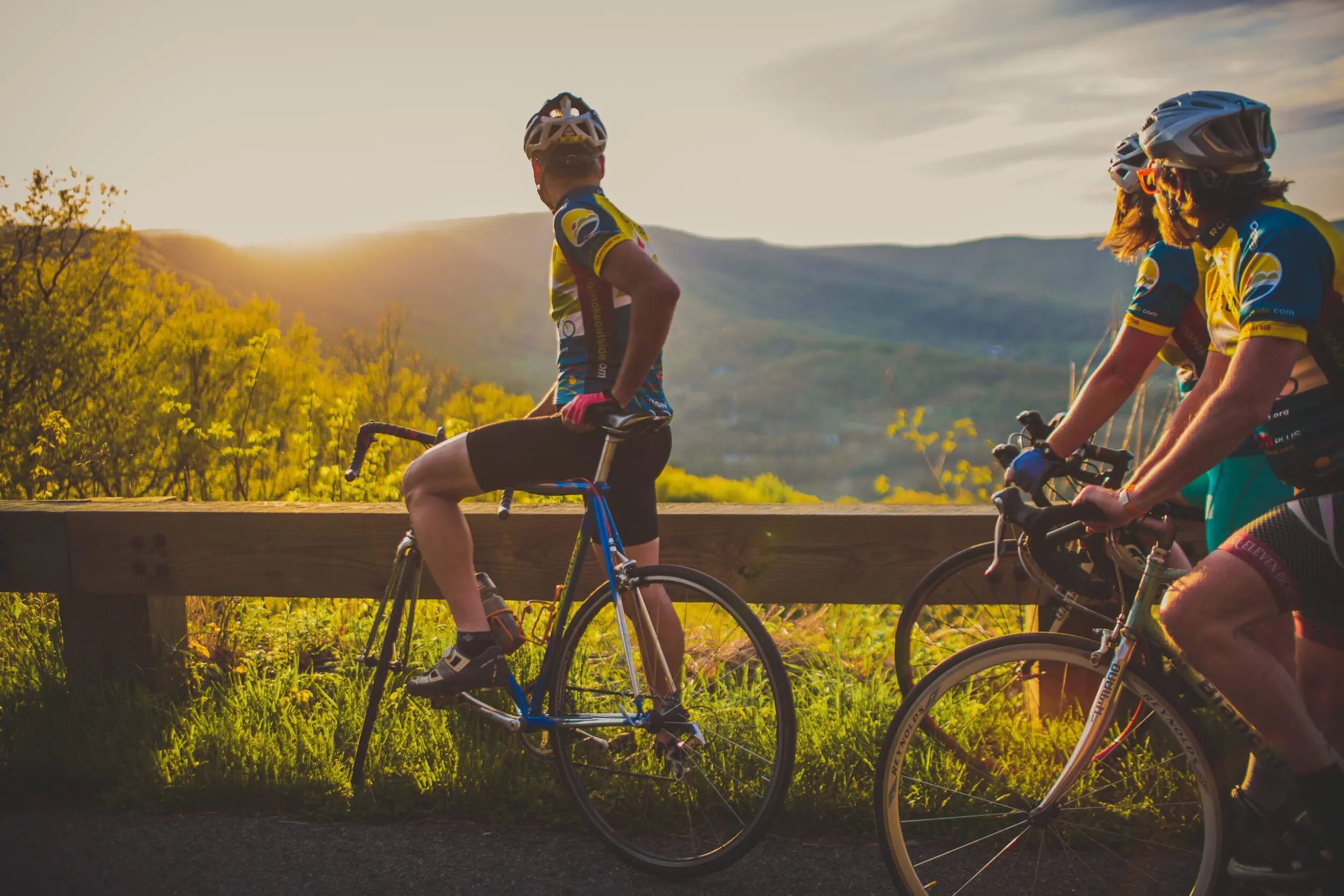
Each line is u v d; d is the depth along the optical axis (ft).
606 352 8.17
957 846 8.21
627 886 7.86
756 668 9.12
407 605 11.18
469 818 8.97
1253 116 6.26
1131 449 11.34
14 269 21.24
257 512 11.05
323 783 9.25
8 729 10.42
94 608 11.35
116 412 20.80
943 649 10.75
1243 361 5.95
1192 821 7.07
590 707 8.78
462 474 8.37
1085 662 6.87
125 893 7.71
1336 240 6.11
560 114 8.19
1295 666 7.50
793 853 8.30
